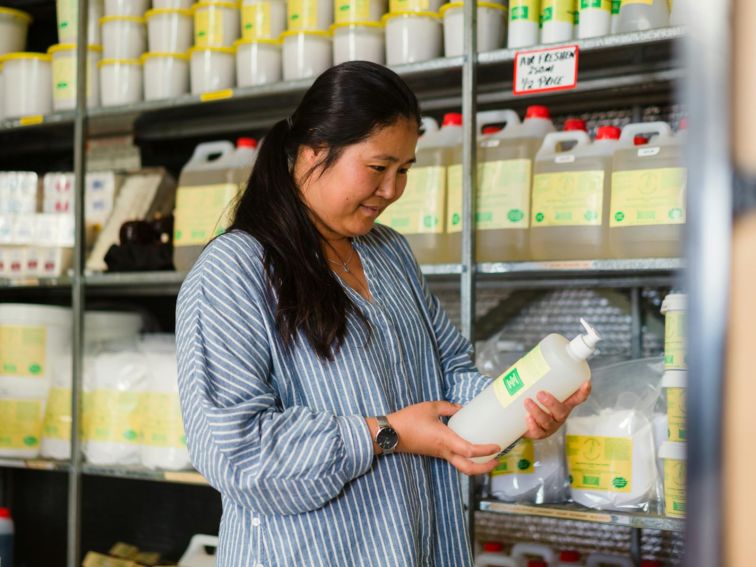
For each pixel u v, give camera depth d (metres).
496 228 2.06
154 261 2.45
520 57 1.98
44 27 3.18
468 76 2.02
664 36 1.84
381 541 1.30
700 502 0.29
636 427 1.86
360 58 2.26
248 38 2.40
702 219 0.29
